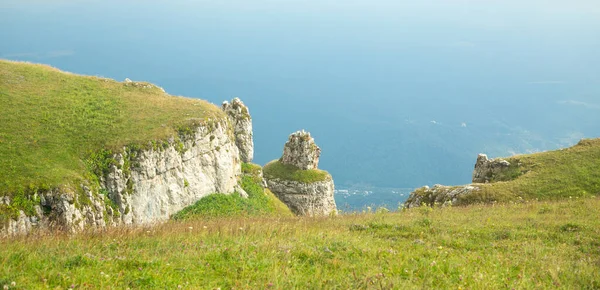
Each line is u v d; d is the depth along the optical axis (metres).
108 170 33.97
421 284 12.74
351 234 21.64
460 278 13.59
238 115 65.81
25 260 13.64
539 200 38.97
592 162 44.16
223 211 41.56
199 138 42.34
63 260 13.77
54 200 28.42
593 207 27.84
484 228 22.73
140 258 14.31
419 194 48.06
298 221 26.77
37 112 37.34
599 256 17.27
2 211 26.36
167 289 11.73
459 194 42.91
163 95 48.97
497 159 51.16
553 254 17.52
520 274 14.23
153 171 36.88
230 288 12.12
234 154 49.91
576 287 13.59
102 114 39.94
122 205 33.78
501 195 40.69
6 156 30.38
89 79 47.75
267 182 71.75
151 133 38.22
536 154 49.94
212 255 14.80
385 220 25.95
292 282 12.49
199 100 49.22
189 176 40.91
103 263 13.65
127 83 49.66
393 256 16.03
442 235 21.19
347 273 13.70
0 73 43.09
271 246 16.05
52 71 47.62
